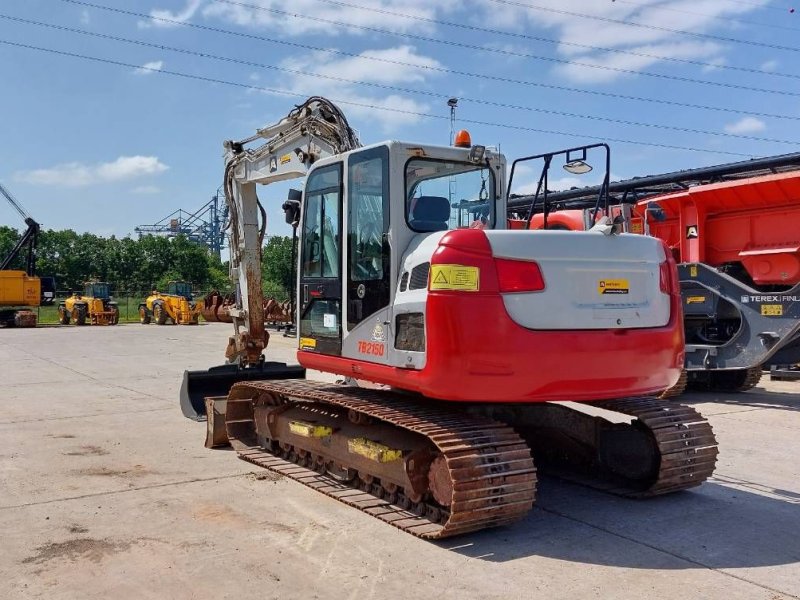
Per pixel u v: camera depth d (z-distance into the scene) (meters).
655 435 5.54
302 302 6.41
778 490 6.02
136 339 22.28
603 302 5.00
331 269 6.03
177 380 12.77
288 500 5.70
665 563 4.44
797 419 9.17
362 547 4.67
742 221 10.70
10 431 8.37
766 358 10.20
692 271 11.00
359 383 7.77
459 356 4.62
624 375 5.04
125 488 6.03
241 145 8.88
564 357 4.80
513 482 4.72
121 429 8.52
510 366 4.69
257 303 8.89
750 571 4.32
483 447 4.75
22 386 11.98
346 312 5.74
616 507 5.55
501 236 4.79
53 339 22.22
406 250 5.27
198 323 31.89
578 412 6.37
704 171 11.42
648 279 5.23
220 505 5.56
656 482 5.57
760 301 10.23
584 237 5.00
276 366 9.31
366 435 5.70
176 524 5.11
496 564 4.41
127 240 59.44
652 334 5.15
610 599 3.92
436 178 5.61
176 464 6.87
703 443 5.72
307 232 6.39
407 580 4.15
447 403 5.63
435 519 5.02
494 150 6.03
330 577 4.19
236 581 4.13
